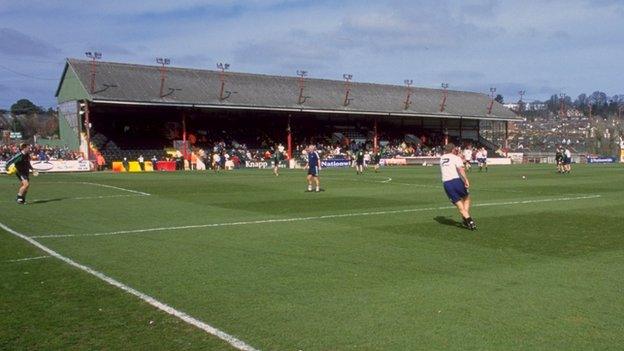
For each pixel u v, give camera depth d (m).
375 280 8.27
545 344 5.66
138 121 53.66
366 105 62.50
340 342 5.75
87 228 13.53
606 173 38.97
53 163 43.81
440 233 12.59
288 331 6.08
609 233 12.47
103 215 16.00
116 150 50.91
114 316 6.59
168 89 51.56
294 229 13.29
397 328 6.15
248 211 16.89
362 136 66.69
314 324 6.30
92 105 50.78
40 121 98.06
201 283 8.11
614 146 80.56
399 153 62.72
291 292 7.62
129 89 49.16
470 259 9.73
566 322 6.31
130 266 9.25
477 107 73.06
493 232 12.69
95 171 45.03
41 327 6.21
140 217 15.55
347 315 6.61
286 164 54.19
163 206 18.30
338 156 57.66
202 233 12.73
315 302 7.14
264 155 56.03
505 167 52.22
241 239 11.91
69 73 51.56
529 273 8.66
